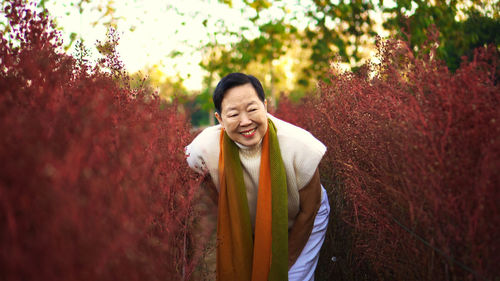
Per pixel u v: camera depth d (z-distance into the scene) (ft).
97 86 4.25
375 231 5.23
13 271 2.24
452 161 3.75
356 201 5.67
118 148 3.48
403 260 4.53
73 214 2.45
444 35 9.08
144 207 3.59
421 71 4.65
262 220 6.12
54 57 4.50
